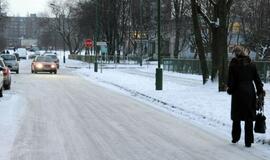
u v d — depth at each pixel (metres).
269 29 54.41
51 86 29.22
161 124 13.98
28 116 15.13
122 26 81.44
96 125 13.56
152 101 20.92
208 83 27.70
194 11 27.34
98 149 10.10
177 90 25.45
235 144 10.85
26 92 24.47
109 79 36.44
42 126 13.13
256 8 57.44
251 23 58.00
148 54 92.56
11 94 23.00
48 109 17.23
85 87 29.00
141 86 28.98
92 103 19.77
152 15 81.50
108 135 11.90
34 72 46.34
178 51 71.81
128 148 10.26
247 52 10.74
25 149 9.96
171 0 75.88
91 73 46.72
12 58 45.16
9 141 10.80
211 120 14.64
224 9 24.58
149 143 10.90
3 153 9.53
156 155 9.58
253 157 9.48
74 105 18.83
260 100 10.59
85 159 9.12
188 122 14.41
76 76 42.28
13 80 34.50
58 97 22.11
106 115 15.90
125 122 14.30
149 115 16.09
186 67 51.12
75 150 9.95
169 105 18.97
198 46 27.92
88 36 89.56
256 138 11.39
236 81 10.57
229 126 13.43
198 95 22.12
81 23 85.75
